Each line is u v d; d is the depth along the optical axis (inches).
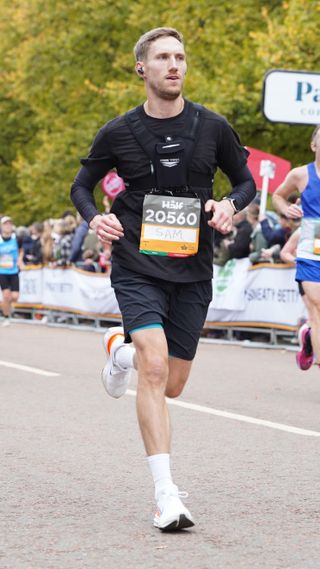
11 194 1777.8
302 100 633.6
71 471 275.9
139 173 232.8
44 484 261.1
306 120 634.2
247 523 223.0
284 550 201.6
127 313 227.1
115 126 233.8
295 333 630.5
